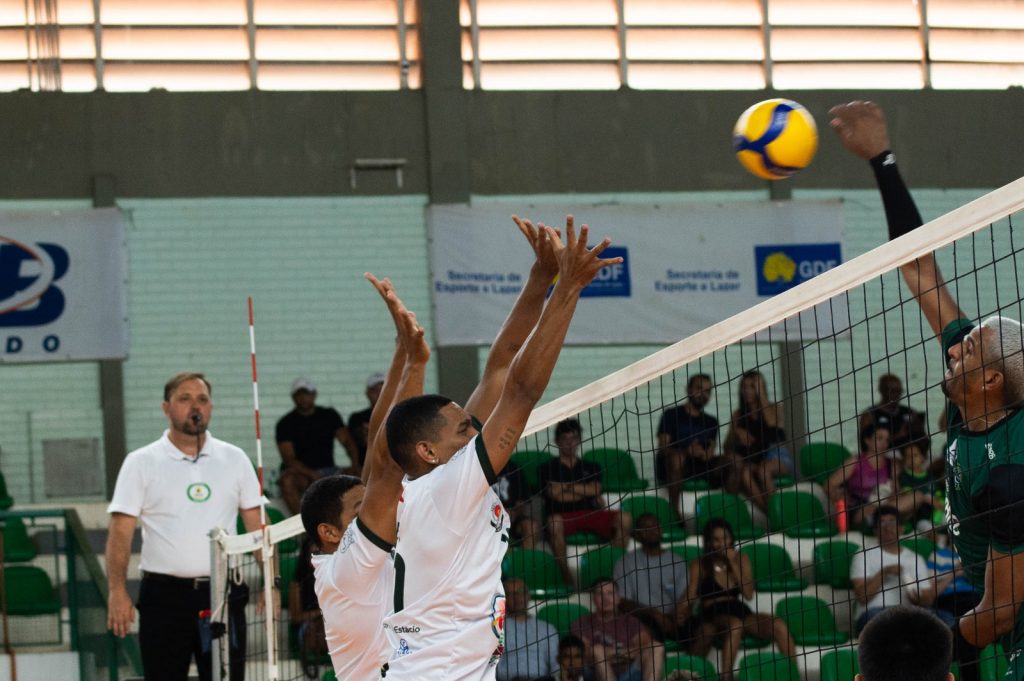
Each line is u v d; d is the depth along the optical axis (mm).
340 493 11484
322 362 35844
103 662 24797
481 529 9195
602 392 12656
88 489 34188
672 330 36312
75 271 34562
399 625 9312
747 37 38688
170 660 18750
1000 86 39531
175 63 36469
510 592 20875
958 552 11719
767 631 23703
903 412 30250
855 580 25750
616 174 37500
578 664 20078
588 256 8969
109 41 36219
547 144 37312
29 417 34188
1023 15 39781
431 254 36031
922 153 38469
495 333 35875
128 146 35781
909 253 10984
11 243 34281
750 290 36719
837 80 38875
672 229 36594
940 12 39375
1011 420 10859
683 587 23531
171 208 35750
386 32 37375
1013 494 10438
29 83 35812
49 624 26266
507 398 9000
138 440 34688
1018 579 10711
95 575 25156
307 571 22422
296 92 36531
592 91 37688
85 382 34656
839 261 37031
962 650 11750
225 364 35406
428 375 35625
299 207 36250
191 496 19000
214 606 17047
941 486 29078
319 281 36125
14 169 35219
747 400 29609
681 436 28562
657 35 38375
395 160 36594
